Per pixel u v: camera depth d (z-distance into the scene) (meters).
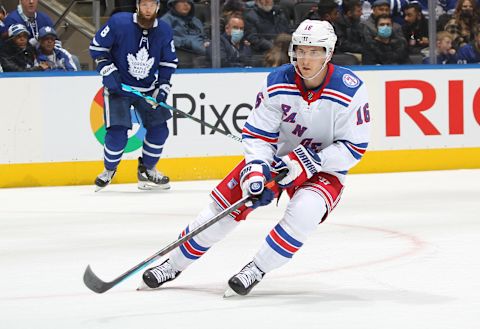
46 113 26.83
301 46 11.08
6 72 26.67
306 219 11.27
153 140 25.23
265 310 10.79
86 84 27.08
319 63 11.13
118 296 11.77
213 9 28.30
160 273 12.09
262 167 11.32
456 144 29.52
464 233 16.98
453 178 26.95
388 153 28.97
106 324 10.20
